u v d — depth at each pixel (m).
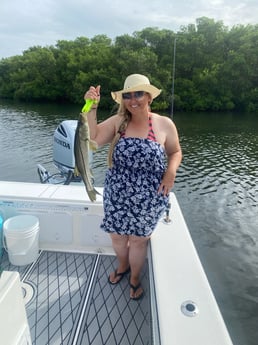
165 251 1.79
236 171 12.59
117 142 1.79
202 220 8.38
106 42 54.41
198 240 7.42
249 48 36.09
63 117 28.05
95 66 41.22
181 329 1.22
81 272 2.33
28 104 41.47
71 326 1.82
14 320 1.21
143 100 1.68
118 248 2.06
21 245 2.32
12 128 21.48
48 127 22.09
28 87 45.28
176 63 38.56
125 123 1.79
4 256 2.50
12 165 13.09
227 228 7.96
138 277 2.04
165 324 1.25
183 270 1.61
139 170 1.75
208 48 39.03
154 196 1.79
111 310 1.95
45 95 45.44
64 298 2.05
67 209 2.48
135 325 1.84
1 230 2.37
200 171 12.55
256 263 6.56
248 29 38.31
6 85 49.94
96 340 1.73
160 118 1.86
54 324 1.83
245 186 10.88
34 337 1.74
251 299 5.56
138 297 2.05
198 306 1.35
